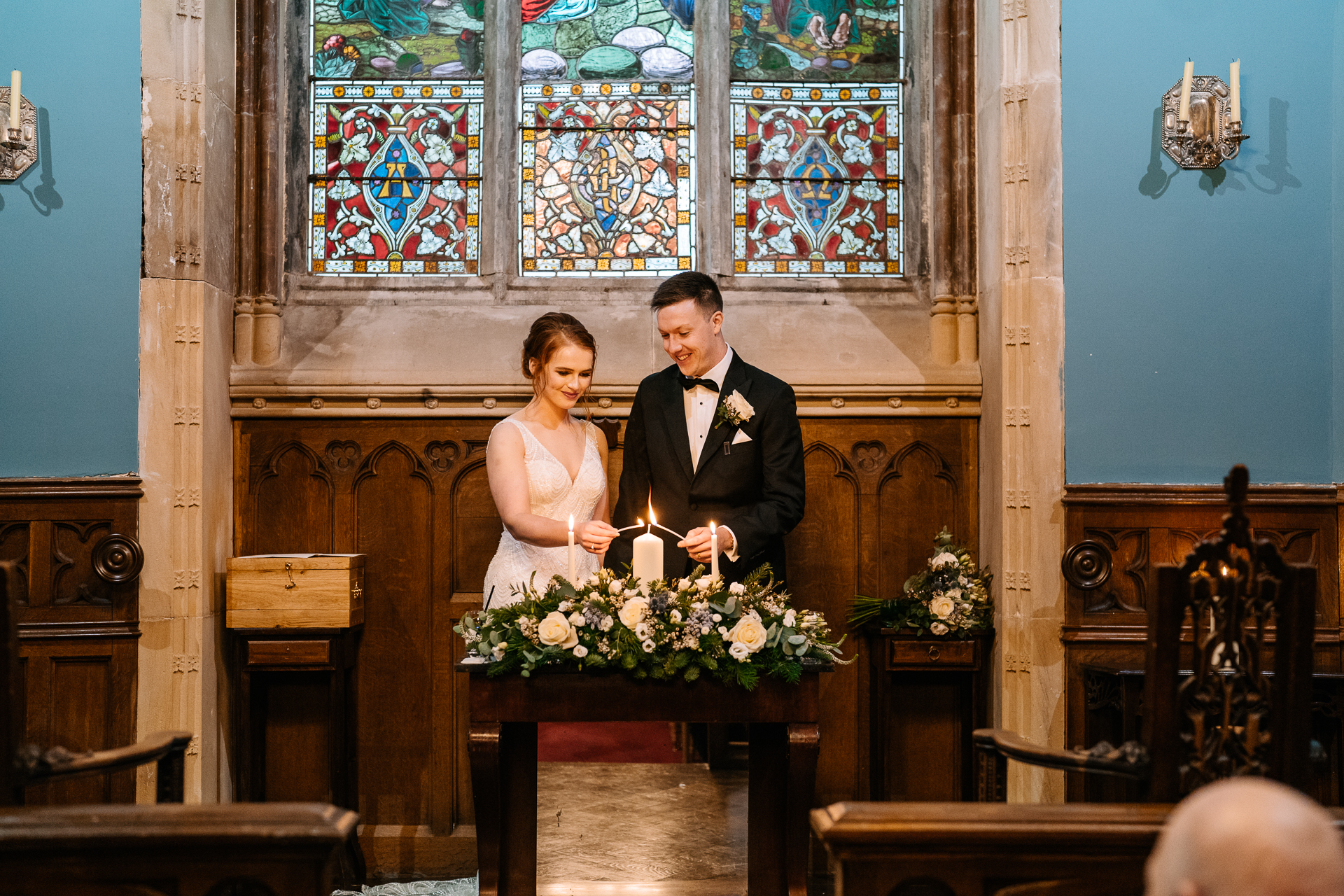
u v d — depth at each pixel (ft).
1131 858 5.25
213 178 11.91
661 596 8.03
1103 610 11.12
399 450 12.55
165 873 5.11
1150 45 11.54
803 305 13.10
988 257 12.23
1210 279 11.51
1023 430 11.37
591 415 12.54
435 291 13.14
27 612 10.85
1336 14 11.60
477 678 8.06
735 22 13.50
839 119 13.51
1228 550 5.92
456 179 13.37
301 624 11.28
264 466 12.49
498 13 13.23
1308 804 2.56
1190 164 11.50
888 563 12.55
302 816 5.14
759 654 8.03
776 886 9.55
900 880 5.29
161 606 11.13
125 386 11.34
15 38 11.35
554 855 11.19
